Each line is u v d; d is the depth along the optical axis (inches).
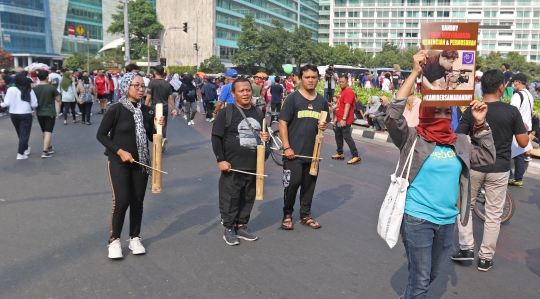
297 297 156.2
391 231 125.2
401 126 125.7
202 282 165.5
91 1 3454.7
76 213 239.9
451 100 124.5
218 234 216.1
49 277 166.6
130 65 396.5
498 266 189.2
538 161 403.2
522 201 289.4
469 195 128.7
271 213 252.4
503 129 179.2
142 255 189.0
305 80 219.0
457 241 215.9
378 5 4210.1
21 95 370.6
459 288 167.9
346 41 4340.6
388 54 3348.9
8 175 321.7
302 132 218.2
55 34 3211.1
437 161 125.0
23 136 375.9
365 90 781.3
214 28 3134.8
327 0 4859.7
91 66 2605.8
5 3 2817.4
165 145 423.5
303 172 224.7
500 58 3417.8
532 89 1005.8
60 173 330.3
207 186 304.0
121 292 156.6
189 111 642.8
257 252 195.3
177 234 214.5
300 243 207.5
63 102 619.5
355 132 584.7
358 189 307.0
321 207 265.0
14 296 151.9
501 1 3914.9
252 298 154.6
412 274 128.0
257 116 205.5
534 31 3880.4
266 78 949.8
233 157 199.8
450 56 122.3
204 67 2824.8
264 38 2731.3
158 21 3223.4
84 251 190.9
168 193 284.7
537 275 181.3
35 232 211.2
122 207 180.2
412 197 126.2
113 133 180.5
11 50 2876.5
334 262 186.7
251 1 3570.4
